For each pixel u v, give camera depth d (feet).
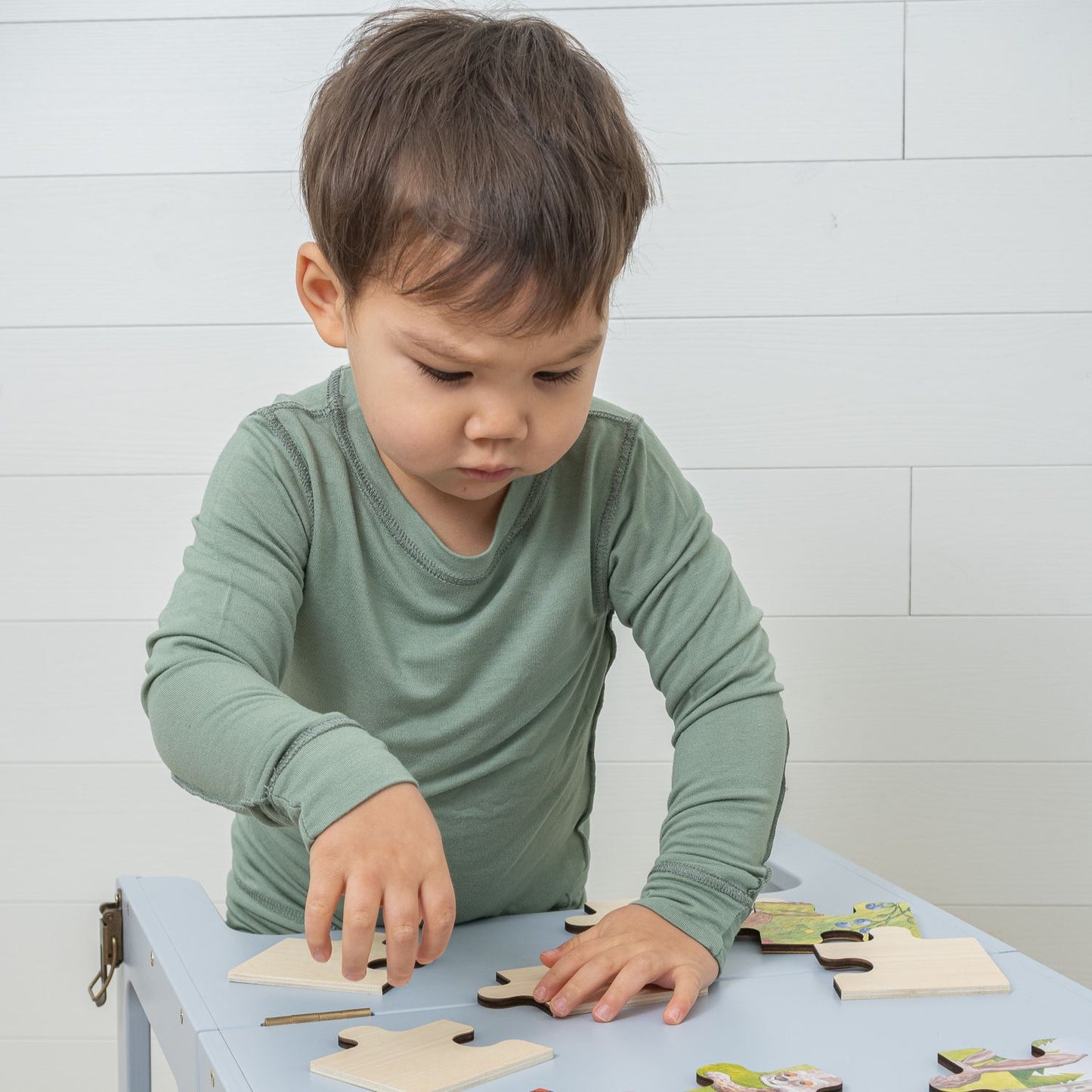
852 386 4.36
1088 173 4.30
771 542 4.39
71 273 4.32
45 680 4.42
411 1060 1.72
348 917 1.74
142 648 4.41
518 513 2.53
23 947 4.48
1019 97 4.28
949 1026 1.87
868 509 4.39
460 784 2.62
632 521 2.59
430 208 1.92
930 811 4.47
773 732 2.46
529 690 2.60
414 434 2.04
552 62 2.16
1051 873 4.49
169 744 2.08
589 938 2.14
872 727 4.45
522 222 1.89
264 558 2.34
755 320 4.34
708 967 2.06
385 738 2.59
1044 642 4.42
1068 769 4.46
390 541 2.51
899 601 4.41
